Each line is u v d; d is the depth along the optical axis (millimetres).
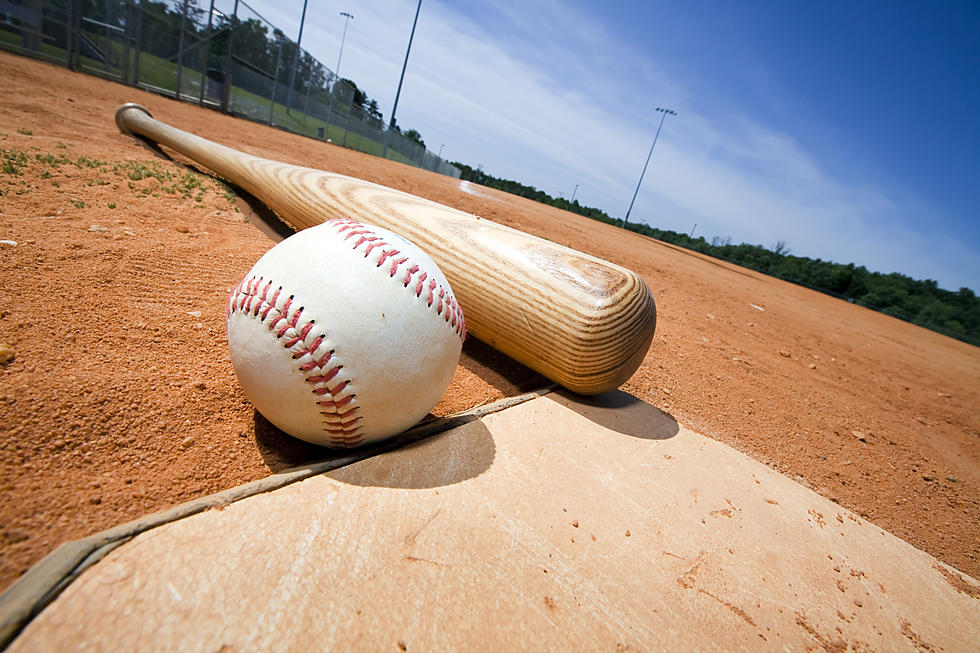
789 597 138
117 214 281
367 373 134
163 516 108
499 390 238
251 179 340
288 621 93
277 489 126
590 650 106
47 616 83
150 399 155
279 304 131
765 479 202
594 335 198
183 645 85
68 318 180
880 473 275
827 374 467
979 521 254
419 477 144
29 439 127
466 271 228
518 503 144
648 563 135
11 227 230
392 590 105
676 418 255
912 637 137
